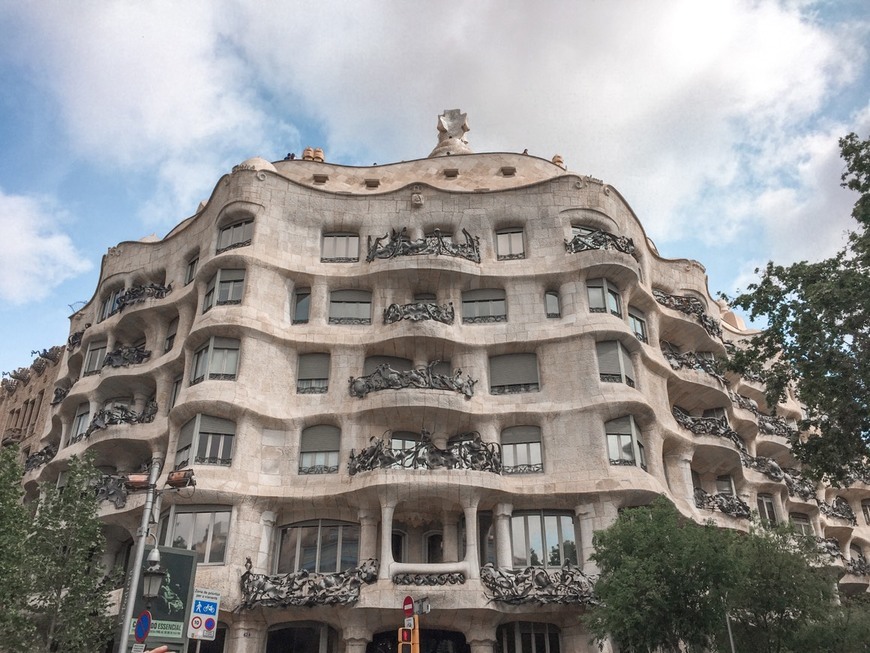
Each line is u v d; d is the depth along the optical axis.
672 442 35.56
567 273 35.06
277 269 34.75
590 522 30.23
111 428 35.00
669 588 23.97
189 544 29.20
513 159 41.56
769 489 41.91
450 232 37.03
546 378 33.25
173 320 38.47
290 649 29.64
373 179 41.34
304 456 31.94
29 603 27.34
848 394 24.50
